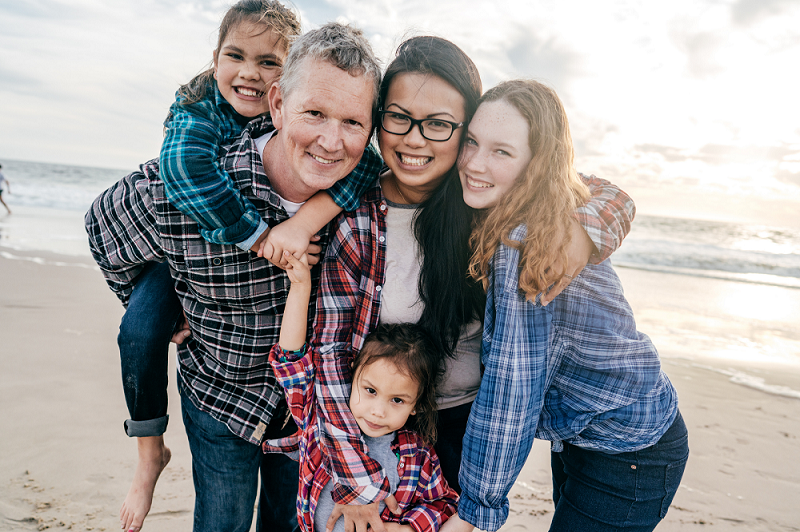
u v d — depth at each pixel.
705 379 5.43
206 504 1.81
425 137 1.50
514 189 1.46
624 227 1.50
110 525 2.56
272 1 2.03
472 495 1.52
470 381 1.80
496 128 1.43
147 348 1.77
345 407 1.65
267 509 2.07
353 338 1.74
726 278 14.21
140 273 1.94
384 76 1.54
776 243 24.42
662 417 1.59
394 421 1.65
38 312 5.82
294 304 1.63
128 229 1.67
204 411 1.76
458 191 1.63
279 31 1.98
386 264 1.71
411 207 1.72
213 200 1.47
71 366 4.38
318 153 1.44
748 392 5.07
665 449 1.61
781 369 5.87
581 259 1.43
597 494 1.64
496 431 1.43
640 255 18.34
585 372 1.57
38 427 3.41
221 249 1.58
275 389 1.80
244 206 1.55
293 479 2.00
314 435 1.69
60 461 3.07
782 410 4.62
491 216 1.46
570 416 1.62
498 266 1.42
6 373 4.16
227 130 1.84
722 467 3.61
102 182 31.91
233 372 1.73
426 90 1.46
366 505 1.62
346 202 1.65
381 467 1.65
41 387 3.96
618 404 1.55
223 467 1.79
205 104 1.84
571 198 1.41
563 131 1.45
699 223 33.44
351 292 1.71
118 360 4.57
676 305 9.95
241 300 1.65
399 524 1.65
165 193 1.55
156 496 2.87
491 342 1.44
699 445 3.92
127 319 1.78
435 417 1.73
